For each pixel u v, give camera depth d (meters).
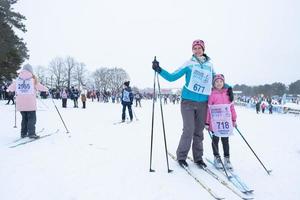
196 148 5.10
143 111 20.67
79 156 5.60
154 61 4.96
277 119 19.47
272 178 4.70
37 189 3.86
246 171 5.06
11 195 3.64
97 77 80.75
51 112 15.82
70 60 72.81
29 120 7.09
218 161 5.08
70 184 4.07
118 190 3.94
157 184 4.21
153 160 5.50
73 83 72.56
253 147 7.39
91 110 19.56
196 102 4.97
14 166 4.80
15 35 32.56
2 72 31.81
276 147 7.52
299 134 10.62
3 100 27.59
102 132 8.82
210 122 5.14
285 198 3.88
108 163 5.19
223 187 4.15
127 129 9.81
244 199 3.77
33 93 7.02
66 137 7.61
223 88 5.13
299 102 38.25
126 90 12.35
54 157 5.46
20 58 33.44
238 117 19.95
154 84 5.08
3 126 9.23
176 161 5.43
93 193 3.80
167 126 11.20
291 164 5.64
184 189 4.05
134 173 4.67
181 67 4.96
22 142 6.73
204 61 5.01
